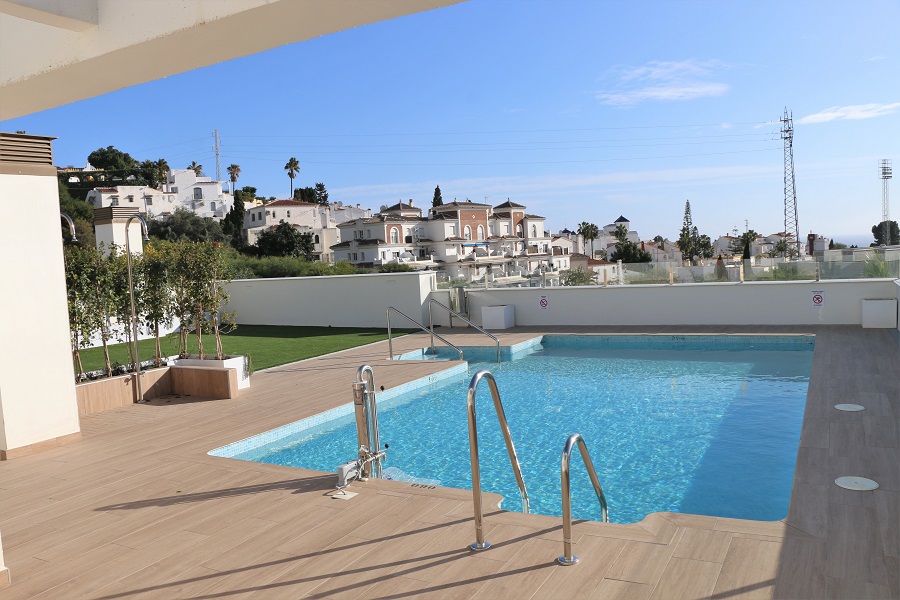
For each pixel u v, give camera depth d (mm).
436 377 9031
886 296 11047
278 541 3672
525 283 13758
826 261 11484
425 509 4016
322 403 7445
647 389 8453
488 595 2902
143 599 3098
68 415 6121
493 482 5395
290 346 12164
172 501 4480
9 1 1585
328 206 73562
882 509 3648
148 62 1881
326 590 3061
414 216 64312
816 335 10336
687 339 11203
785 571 2961
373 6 1522
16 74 2035
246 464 5273
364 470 4664
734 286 12031
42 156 5965
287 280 15758
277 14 1548
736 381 8672
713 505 4711
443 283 14500
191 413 7230
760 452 5820
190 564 3453
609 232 104812
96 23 1807
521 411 7625
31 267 5879
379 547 3496
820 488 4023
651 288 12664
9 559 3672
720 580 2906
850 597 2713
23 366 5809
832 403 6141
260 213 64625
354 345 12039
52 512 4395
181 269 8344
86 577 3379
